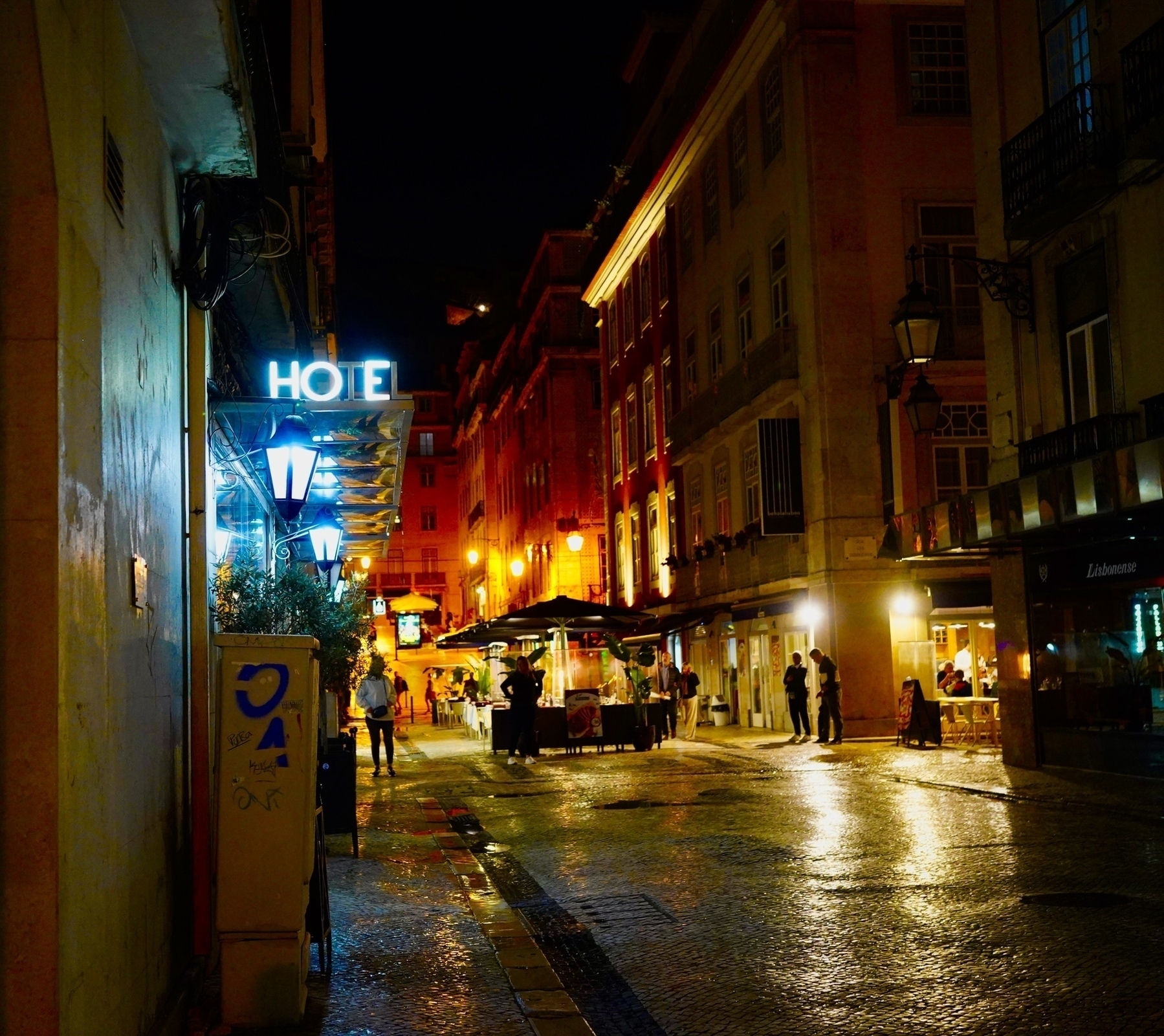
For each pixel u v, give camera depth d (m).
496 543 74.25
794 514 26.44
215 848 7.18
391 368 11.16
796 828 12.18
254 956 5.93
